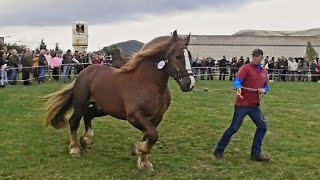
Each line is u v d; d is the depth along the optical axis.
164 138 10.87
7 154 9.21
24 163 8.67
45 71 23.91
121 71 8.38
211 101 17.80
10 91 18.52
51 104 9.45
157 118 8.27
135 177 8.00
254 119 8.97
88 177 7.95
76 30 32.59
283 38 70.31
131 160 9.03
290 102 18.62
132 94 8.02
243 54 67.12
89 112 9.68
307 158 9.44
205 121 13.10
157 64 8.04
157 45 8.07
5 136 10.64
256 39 69.06
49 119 9.51
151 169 8.32
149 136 7.84
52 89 19.59
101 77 8.80
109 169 8.42
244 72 8.71
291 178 8.15
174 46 7.95
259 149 9.15
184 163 8.88
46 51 24.42
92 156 9.24
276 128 12.51
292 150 10.12
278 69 32.59
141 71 8.11
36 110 14.03
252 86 8.77
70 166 8.56
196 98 18.64
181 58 7.89
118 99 8.31
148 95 7.96
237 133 11.52
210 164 8.87
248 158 9.33
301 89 25.38
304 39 70.44
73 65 24.89
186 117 13.65
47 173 8.14
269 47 67.25
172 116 13.70
